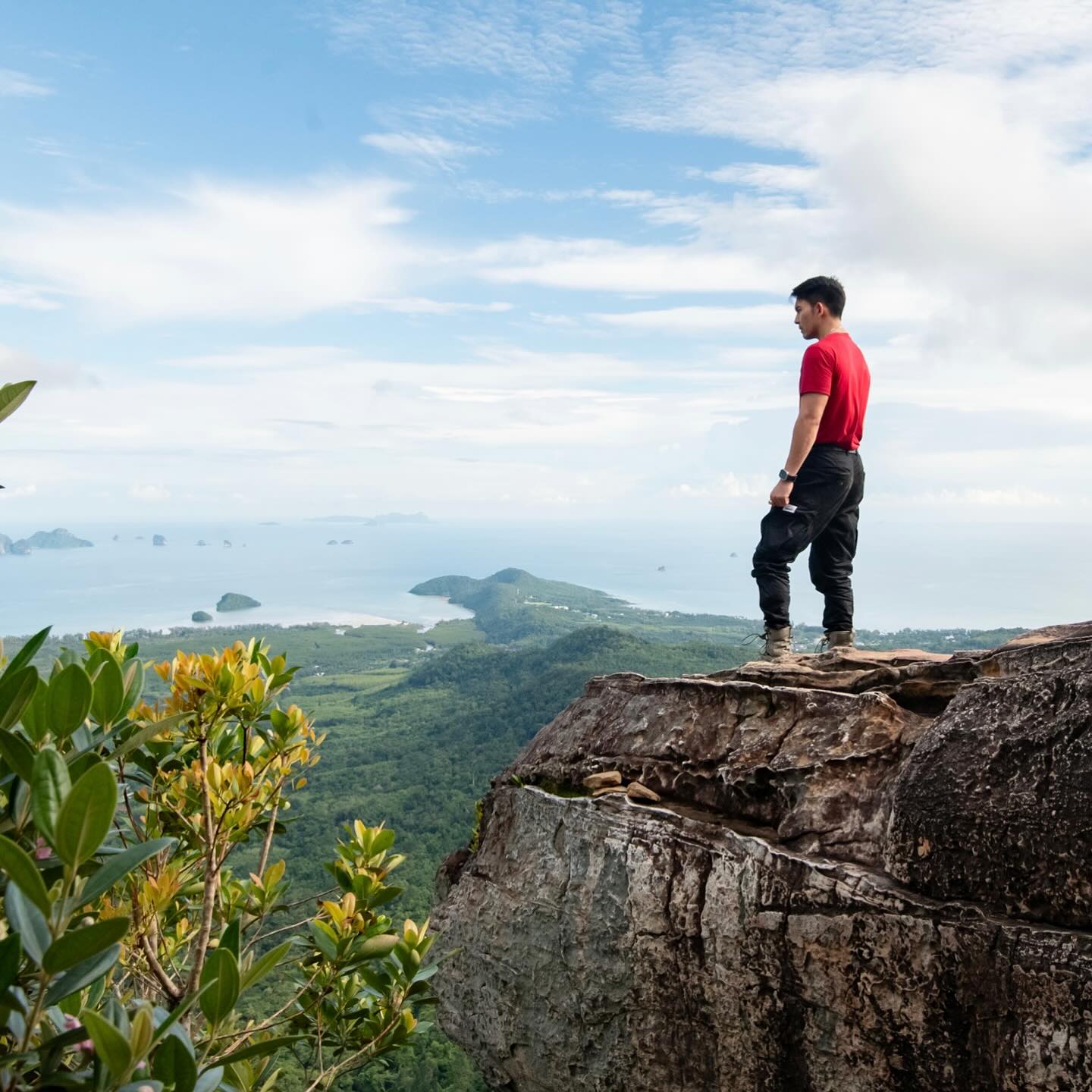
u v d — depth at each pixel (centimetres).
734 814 337
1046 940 233
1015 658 303
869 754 306
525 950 373
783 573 488
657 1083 323
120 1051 147
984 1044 242
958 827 259
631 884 339
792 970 286
